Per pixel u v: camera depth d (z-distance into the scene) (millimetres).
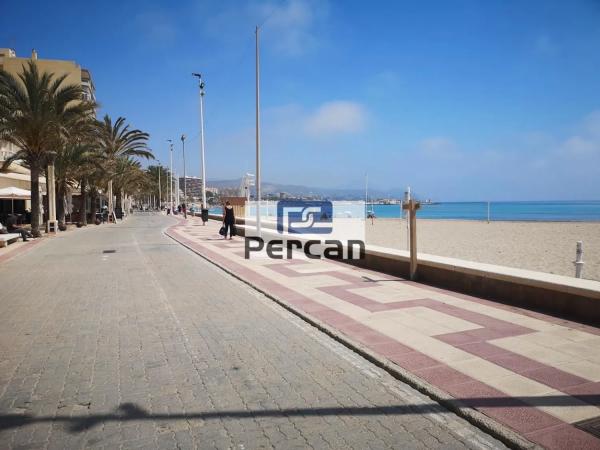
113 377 4789
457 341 5656
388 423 3797
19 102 22391
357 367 5062
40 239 22797
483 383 4398
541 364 4844
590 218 52625
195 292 9344
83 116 25797
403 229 32062
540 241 21953
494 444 3465
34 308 7953
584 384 4328
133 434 3635
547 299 6965
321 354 5508
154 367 5074
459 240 23094
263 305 8141
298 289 9203
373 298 8188
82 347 5793
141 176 76500
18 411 4035
